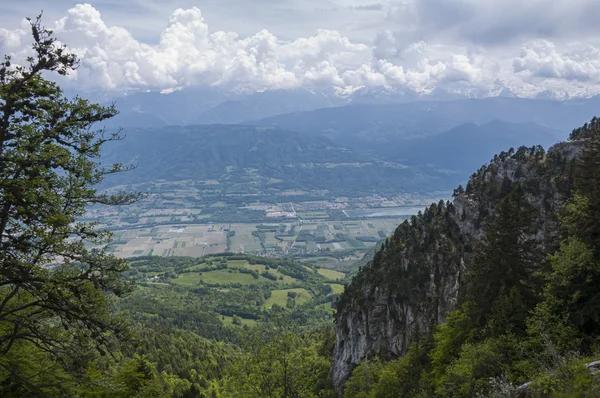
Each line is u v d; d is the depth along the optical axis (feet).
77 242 97.55
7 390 91.15
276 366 152.76
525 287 144.36
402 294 319.27
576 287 117.39
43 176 86.99
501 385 89.92
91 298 94.84
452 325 173.58
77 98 97.60
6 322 102.83
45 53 90.58
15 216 86.33
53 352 95.55
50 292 91.56
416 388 179.32
